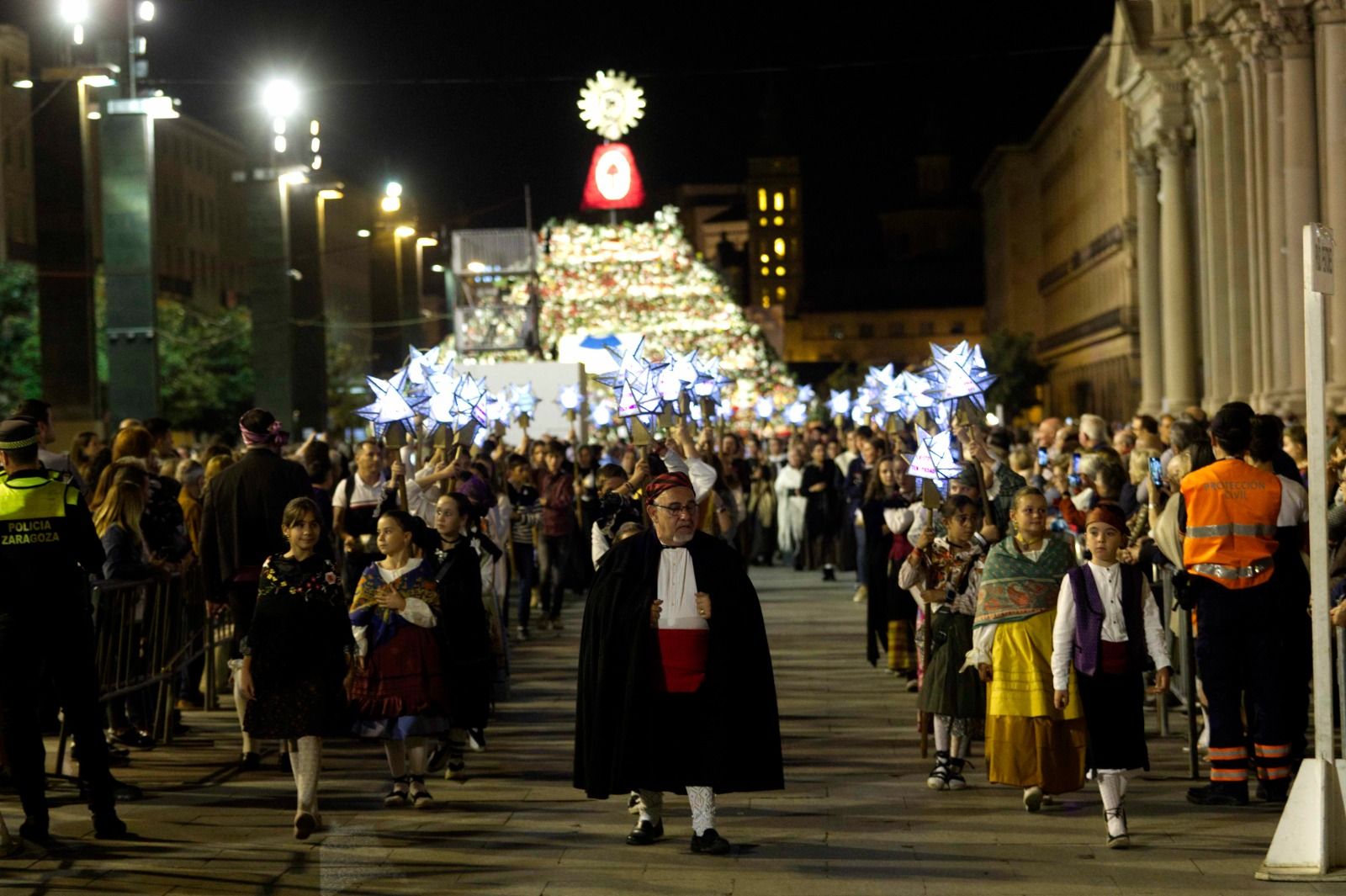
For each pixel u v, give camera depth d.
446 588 10.88
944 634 10.71
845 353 161.88
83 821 9.96
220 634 14.94
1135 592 9.26
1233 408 10.06
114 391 27.42
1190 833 9.38
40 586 9.32
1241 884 8.23
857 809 10.19
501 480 17.22
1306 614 10.04
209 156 104.62
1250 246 31.59
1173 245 39.69
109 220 27.34
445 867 8.77
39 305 34.94
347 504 14.20
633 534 9.38
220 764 11.92
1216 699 10.09
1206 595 10.05
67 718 9.52
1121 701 9.16
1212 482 10.03
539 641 19.84
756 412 45.00
